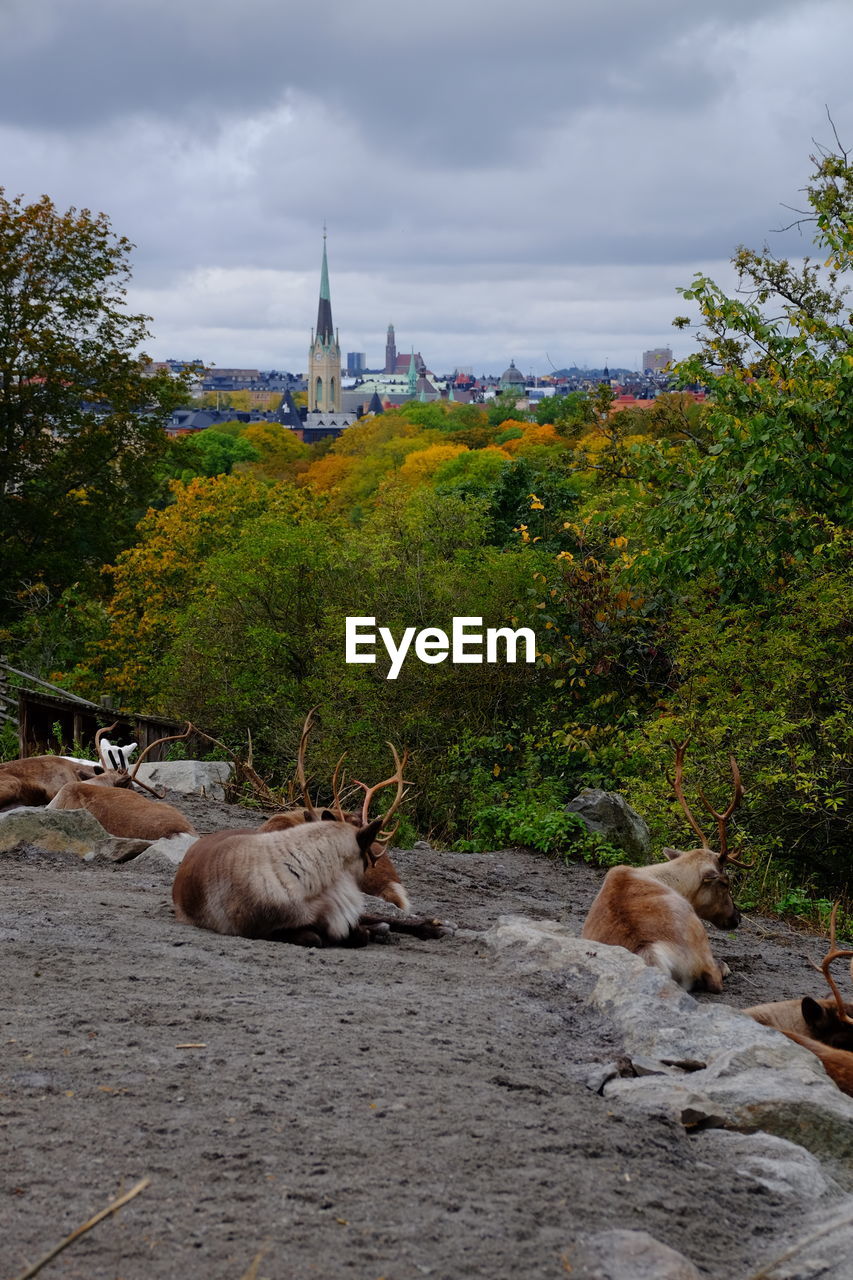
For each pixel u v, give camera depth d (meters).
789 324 17.45
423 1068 4.82
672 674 17.95
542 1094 4.69
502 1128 4.25
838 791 14.70
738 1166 4.29
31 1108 4.16
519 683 19.39
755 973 9.06
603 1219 3.68
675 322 18.55
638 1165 4.12
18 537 35.81
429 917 8.28
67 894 7.85
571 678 18.31
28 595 35.72
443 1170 3.88
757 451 15.34
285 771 21.66
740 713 14.02
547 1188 3.82
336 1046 4.98
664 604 17.98
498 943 7.15
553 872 12.80
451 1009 5.82
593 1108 4.62
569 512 22.69
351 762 19.77
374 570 21.67
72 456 35.16
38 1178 3.66
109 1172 3.73
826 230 17.17
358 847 7.38
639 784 14.58
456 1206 3.65
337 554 23.42
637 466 18.98
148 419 37.66
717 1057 5.27
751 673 15.02
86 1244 3.31
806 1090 4.86
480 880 11.77
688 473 17.48
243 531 26.09
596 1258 3.42
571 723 16.94
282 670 24.06
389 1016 5.54
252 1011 5.38
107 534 36.75
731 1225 3.84
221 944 6.68
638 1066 5.23
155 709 27.17
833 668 14.75
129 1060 4.66
